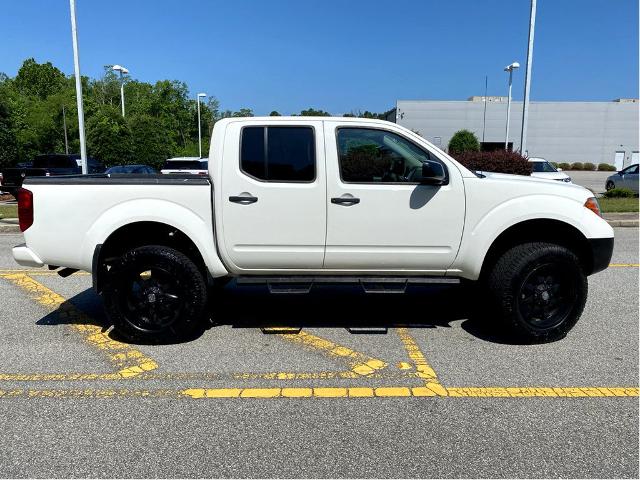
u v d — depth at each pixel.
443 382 3.78
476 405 3.44
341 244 4.40
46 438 3.04
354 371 3.97
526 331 4.48
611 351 4.39
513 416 3.29
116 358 4.23
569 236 4.72
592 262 4.58
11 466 2.77
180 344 4.53
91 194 4.36
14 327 4.99
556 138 57.66
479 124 57.66
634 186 20.75
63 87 70.06
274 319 5.21
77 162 19.98
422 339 4.66
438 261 4.47
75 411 3.36
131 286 4.48
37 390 3.65
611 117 56.84
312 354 4.31
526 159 18.42
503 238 4.71
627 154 57.50
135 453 2.89
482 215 4.39
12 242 10.22
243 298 5.95
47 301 5.87
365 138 4.35
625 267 7.71
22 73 79.88
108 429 3.13
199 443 2.99
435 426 3.17
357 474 2.71
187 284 4.42
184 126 70.88
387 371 3.97
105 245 4.50
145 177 4.61
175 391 3.64
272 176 4.34
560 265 4.43
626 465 2.78
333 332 4.84
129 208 4.36
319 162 4.29
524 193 4.41
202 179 4.52
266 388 3.69
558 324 4.54
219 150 4.30
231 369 4.01
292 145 4.31
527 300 4.49
